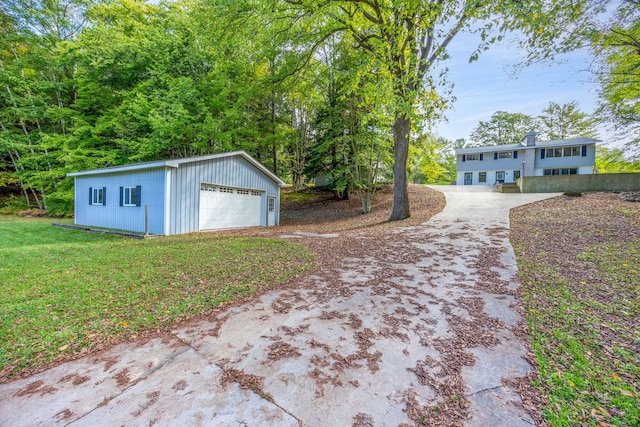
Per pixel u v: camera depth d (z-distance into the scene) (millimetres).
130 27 17016
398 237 8109
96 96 17109
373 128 15492
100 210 13211
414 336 3027
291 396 2172
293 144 24781
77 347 2895
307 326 3275
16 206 19344
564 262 5156
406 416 1979
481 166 28016
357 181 16594
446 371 2459
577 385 2229
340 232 10227
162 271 5414
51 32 17500
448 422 1917
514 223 8820
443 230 8648
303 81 15203
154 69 15508
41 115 16922
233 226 13461
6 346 2873
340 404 2090
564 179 15586
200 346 2895
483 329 3141
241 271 5395
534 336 2963
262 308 3787
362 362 2590
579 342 2812
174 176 10898
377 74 9648
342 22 9734
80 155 15992
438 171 23828
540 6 5453
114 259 6359
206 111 15484
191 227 11578
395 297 4043
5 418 1964
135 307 3822
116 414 1986
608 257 5172
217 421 1927
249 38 10281
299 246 7664
